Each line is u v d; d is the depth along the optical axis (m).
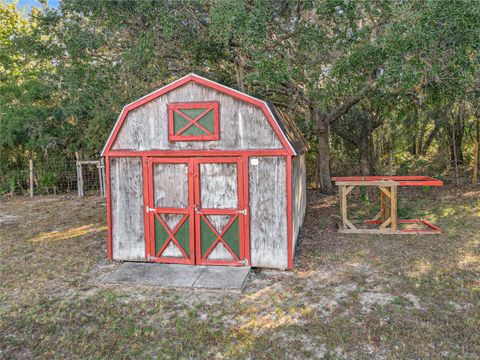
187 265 6.83
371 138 16.08
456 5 6.76
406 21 7.32
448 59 7.58
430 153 18.48
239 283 5.91
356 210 11.52
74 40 9.98
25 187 16.83
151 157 6.88
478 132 14.61
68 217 11.60
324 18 9.52
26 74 17.34
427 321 4.71
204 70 11.79
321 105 10.11
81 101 11.59
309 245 8.08
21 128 15.52
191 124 6.69
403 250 7.48
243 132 6.53
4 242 8.88
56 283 6.30
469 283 5.82
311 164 16.34
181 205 6.84
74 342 4.46
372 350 4.14
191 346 4.32
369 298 5.41
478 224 9.20
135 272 6.54
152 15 9.58
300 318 4.88
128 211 7.07
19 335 4.65
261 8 8.73
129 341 4.46
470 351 4.07
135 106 6.84
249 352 4.18
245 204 6.57
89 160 16.61
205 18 9.97
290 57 9.81
